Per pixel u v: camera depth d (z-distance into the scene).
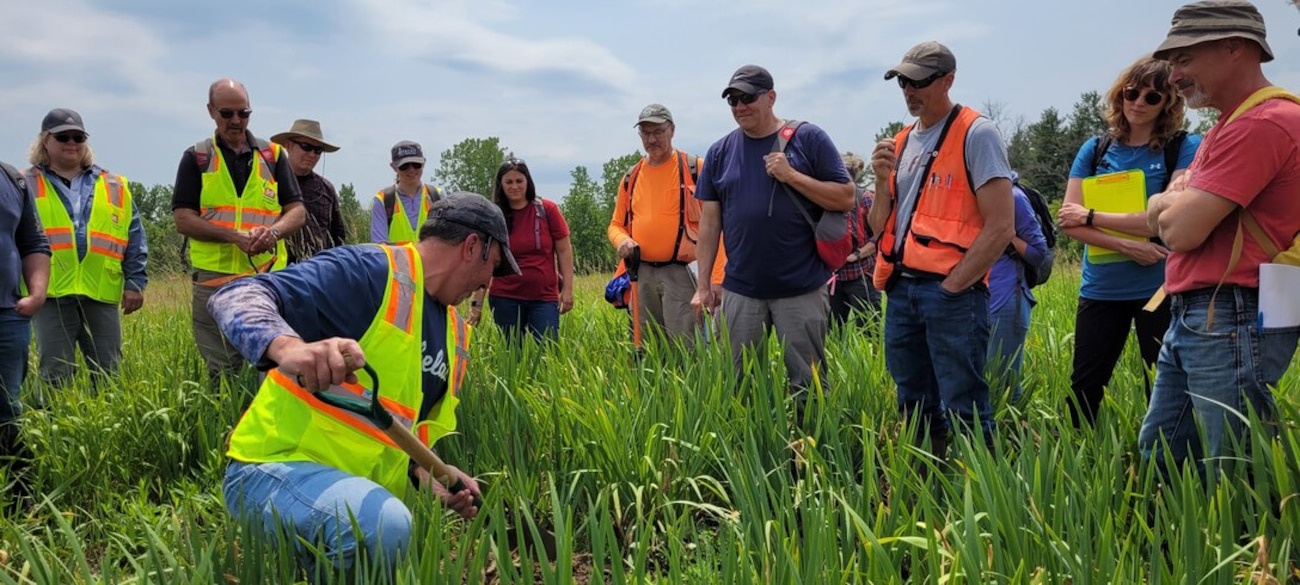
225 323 2.76
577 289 12.75
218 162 6.06
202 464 4.74
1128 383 4.52
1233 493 3.07
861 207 8.02
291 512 2.90
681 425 4.25
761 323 5.42
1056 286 10.91
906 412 4.70
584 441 4.19
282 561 2.75
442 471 3.16
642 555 2.72
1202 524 2.95
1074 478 3.28
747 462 3.57
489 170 89.38
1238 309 3.19
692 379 4.86
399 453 3.18
